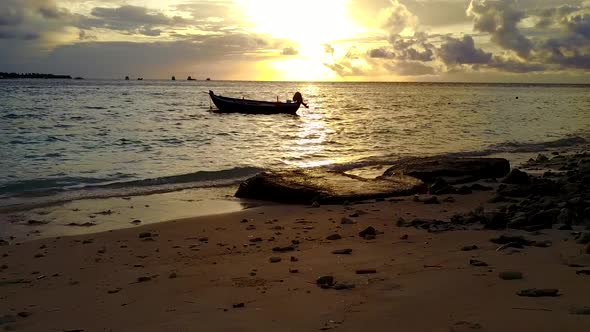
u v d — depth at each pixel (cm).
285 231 912
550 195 1187
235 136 2875
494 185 1409
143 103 6450
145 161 1933
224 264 698
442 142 2705
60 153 2122
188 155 2109
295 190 1243
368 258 692
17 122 3519
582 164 1747
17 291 612
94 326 486
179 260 735
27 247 833
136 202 1252
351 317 465
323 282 580
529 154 2330
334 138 2827
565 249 682
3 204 1202
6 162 1864
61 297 586
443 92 14900
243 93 12750
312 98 9844
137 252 791
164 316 503
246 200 1292
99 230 976
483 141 2792
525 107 6544
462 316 446
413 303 491
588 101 8812
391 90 17475
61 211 1139
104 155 2081
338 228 922
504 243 739
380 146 2503
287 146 2461
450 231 852
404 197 1253
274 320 471
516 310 450
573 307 445
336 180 1355
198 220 1030
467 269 603
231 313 498
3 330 483
